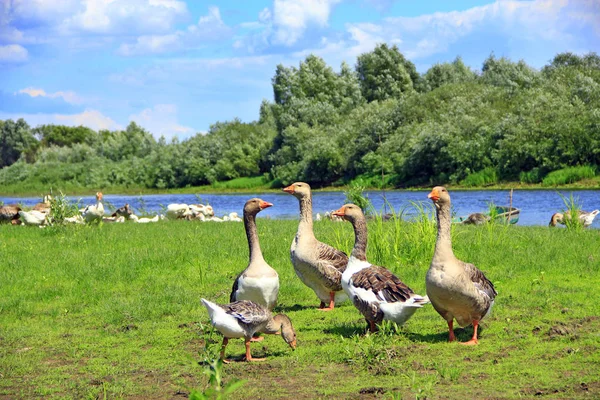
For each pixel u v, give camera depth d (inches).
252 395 258.1
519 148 1851.6
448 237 310.3
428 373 275.6
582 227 718.5
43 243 699.4
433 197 307.0
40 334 371.6
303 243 405.7
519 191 1704.0
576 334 316.8
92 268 534.0
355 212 355.9
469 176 1961.1
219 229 797.9
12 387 285.4
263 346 331.6
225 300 430.9
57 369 308.8
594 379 257.1
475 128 2041.1
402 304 316.2
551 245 565.6
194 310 414.0
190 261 561.9
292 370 290.0
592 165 1782.7
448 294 304.2
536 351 296.7
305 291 466.0
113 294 460.4
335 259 403.2
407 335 332.2
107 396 266.7
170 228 831.1
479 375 269.3
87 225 837.2
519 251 548.4
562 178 1764.3
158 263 552.7
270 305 360.5
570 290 411.8
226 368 295.3
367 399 248.5
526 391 248.1
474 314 312.8
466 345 313.0
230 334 296.4
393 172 2247.8
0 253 624.4
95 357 327.6
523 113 1973.4
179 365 309.3
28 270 538.9
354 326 360.5
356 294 331.3
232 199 2199.8
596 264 481.4
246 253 586.6
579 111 1868.8
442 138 2021.4
